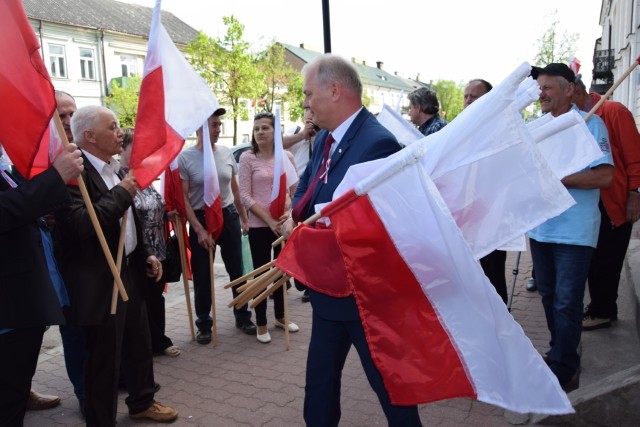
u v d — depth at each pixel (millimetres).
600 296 3832
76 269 2740
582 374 3209
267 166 4648
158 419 3252
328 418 2381
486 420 3066
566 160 2559
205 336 4602
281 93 28344
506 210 2074
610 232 3738
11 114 2154
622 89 13750
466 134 2051
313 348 2404
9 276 2211
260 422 3209
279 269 2391
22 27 2125
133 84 28750
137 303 3178
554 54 16344
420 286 2043
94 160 2902
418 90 4996
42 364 4332
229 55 24141
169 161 2939
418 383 2025
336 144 2422
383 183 2006
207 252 4547
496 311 1910
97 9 33156
